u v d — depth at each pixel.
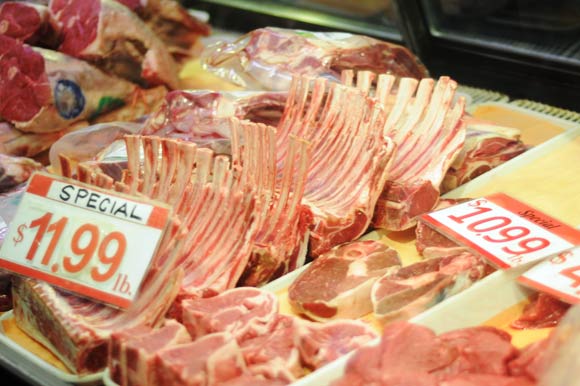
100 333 1.91
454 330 1.88
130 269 1.97
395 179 2.38
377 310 2.00
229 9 3.98
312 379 1.74
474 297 1.98
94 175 2.15
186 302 2.00
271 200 2.23
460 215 2.33
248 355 1.85
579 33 3.17
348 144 2.38
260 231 2.18
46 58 3.07
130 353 1.82
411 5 3.40
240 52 3.29
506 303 2.02
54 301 2.01
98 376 1.92
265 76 3.14
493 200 2.41
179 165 2.22
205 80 3.47
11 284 2.25
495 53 3.34
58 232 2.09
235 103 2.75
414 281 2.04
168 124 2.80
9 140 3.09
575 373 1.49
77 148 2.91
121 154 2.60
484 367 1.75
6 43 3.12
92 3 3.16
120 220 2.03
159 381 1.80
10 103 3.10
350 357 1.75
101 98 3.20
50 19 3.25
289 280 2.20
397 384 1.65
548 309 1.98
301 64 3.07
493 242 2.18
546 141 2.81
